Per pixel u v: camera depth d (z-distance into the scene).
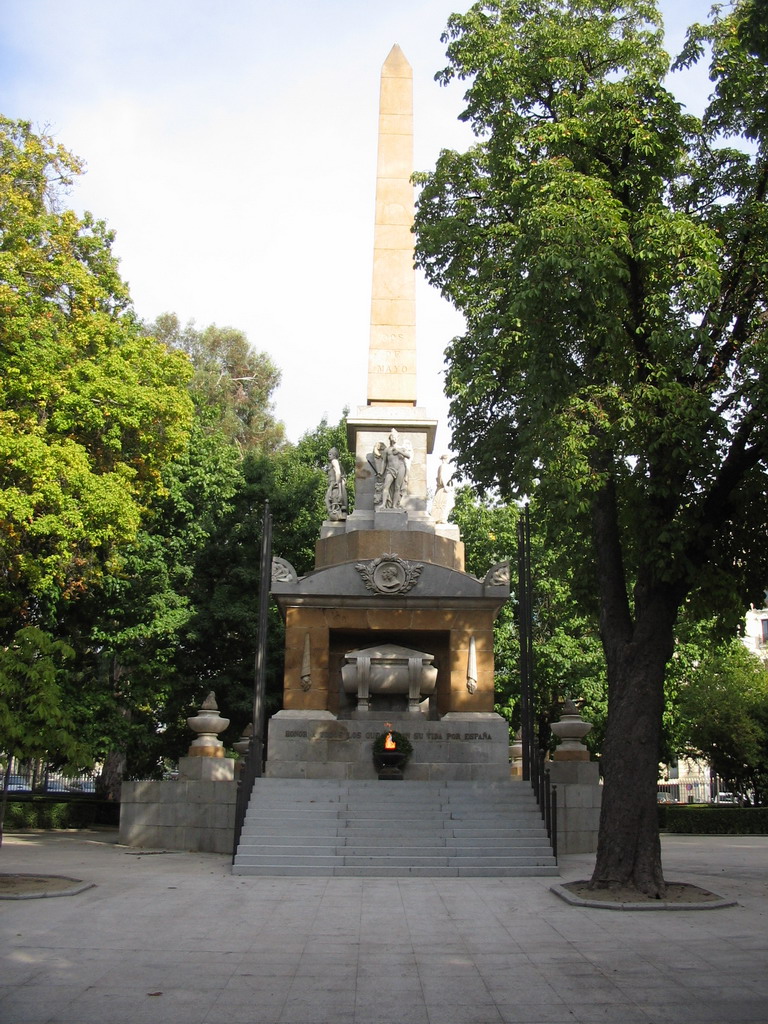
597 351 15.95
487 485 18.73
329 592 24.03
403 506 25.80
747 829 32.50
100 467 26.45
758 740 37.38
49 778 46.38
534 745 20.72
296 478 36.06
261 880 15.66
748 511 15.89
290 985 8.82
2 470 23.56
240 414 55.47
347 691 24.12
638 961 9.73
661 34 17.91
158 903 13.05
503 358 17.02
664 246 14.57
